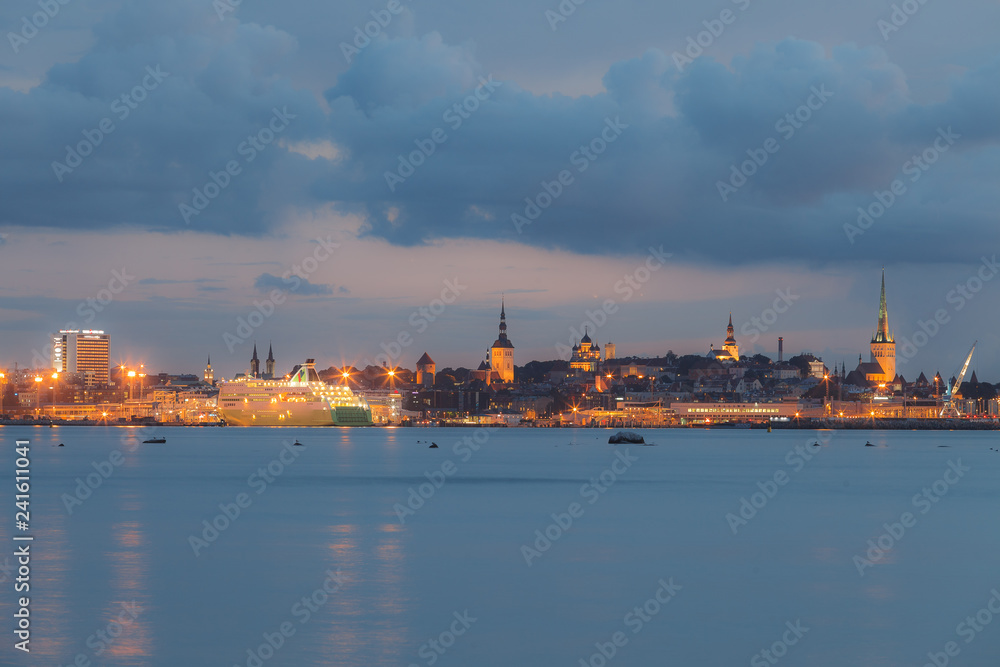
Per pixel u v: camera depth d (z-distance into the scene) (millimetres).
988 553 91375
